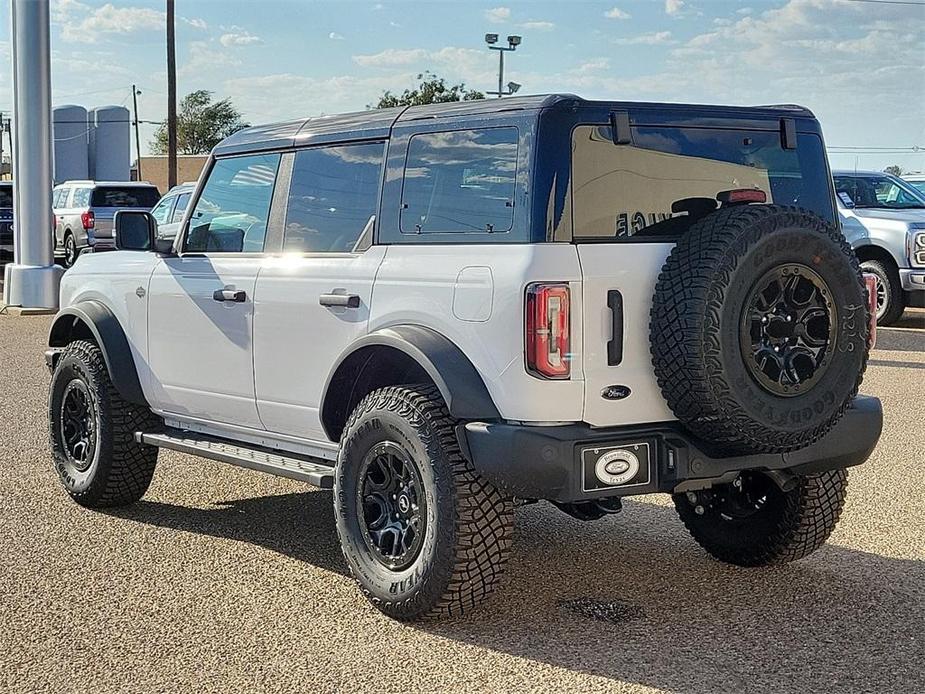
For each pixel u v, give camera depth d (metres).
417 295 4.90
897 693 4.16
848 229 16.09
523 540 6.19
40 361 12.93
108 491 6.62
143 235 6.29
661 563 5.78
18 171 18.50
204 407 6.21
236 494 7.17
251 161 6.05
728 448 4.66
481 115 4.83
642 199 4.76
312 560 5.76
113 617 4.90
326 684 4.20
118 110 60.66
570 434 4.49
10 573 5.50
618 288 4.55
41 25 18.20
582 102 4.65
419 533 4.75
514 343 4.49
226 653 4.50
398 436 4.82
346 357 5.13
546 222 4.53
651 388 4.64
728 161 5.03
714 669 4.38
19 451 8.24
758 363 4.45
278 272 5.64
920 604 5.15
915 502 6.99
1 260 27.09
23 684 4.20
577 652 4.54
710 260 4.38
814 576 5.57
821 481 5.41
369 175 5.33
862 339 4.67
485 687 4.18
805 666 4.41
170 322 6.30
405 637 4.69
